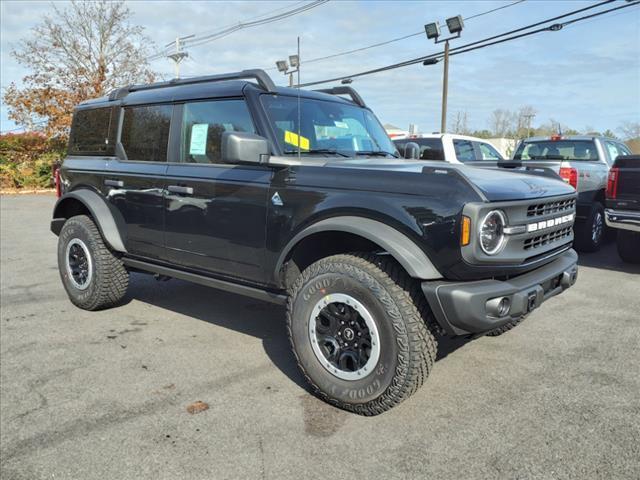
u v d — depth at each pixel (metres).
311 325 3.22
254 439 2.85
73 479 2.52
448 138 9.13
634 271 6.95
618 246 7.25
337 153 3.91
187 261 4.12
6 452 2.74
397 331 2.88
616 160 6.57
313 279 3.20
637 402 3.23
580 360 3.89
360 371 3.04
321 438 2.86
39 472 2.57
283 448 2.76
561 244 3.61
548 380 3.55
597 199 8.38
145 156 4.49
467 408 3.17
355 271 3.01
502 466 2.58
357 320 3.07
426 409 3.16
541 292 3.12
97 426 2.99
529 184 3.30
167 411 3.16
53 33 23.62
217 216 3.79
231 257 3.76
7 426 3.00
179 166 4.12
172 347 4.21
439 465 2.60
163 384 3.54
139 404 3.25
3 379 3.62
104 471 2.57
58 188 5.49
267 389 3.46
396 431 2.92
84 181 5.03
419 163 3.63
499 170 3.66
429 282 2.86
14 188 21.84
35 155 22.80
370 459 2.65
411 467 2.58
